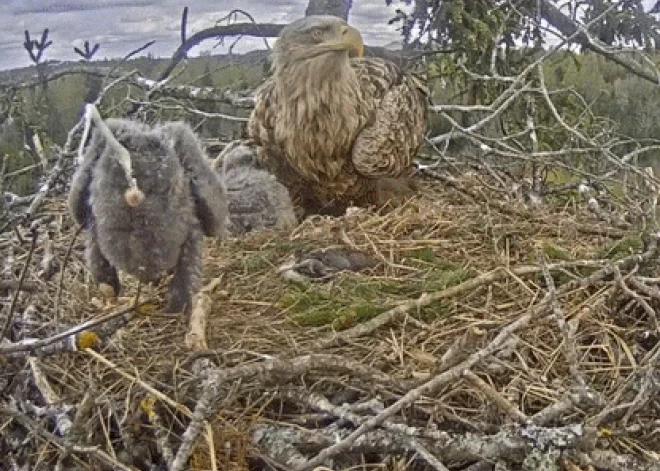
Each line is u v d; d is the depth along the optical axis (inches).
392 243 90.6
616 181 106.1
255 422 59.9
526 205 105.0
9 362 64.3
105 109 123.6
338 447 52.0
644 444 59.3
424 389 56.1
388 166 110.4
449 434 56.0
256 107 114.5
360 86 111.0
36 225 73.4
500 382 65.2
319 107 108.3
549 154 109.0
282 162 115.1
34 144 109.3
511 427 55.4
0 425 63.1
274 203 103.0
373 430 55.9
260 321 73.9
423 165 121.2
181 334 70.4
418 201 107.6
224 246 92.0
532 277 80.8
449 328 73.3
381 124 110.6
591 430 53.1
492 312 75.5
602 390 66.2
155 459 59.4
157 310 73.9
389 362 67.6
